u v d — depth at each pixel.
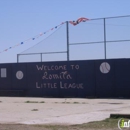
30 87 38.16
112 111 20.31
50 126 14.58
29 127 14.34
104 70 34.38
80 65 35.53
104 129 13.82
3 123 15.61
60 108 22.70
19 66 38.81
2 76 39.69
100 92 34.53
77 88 35.62
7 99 33.38
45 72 37.38
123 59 33.53
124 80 33.47
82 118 17.12
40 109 22.14
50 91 37.03
